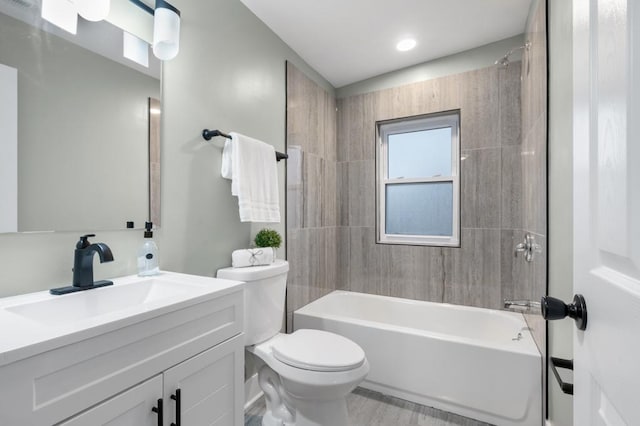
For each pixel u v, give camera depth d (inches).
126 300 42.8
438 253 96.5
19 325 27.1
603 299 19.4
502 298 87.6
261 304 61.7
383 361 74.5
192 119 58.6
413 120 103.7
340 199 112.7
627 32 16.6
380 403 71.1
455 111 95.5
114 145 46.3
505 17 76.3
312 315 85.0
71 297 37.0
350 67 100.7
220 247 64.8
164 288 45.1
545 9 59.3
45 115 39.0
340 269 112.1
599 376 19.9
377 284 106.1
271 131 80.6
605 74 19.7
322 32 82.2
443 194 100.4
